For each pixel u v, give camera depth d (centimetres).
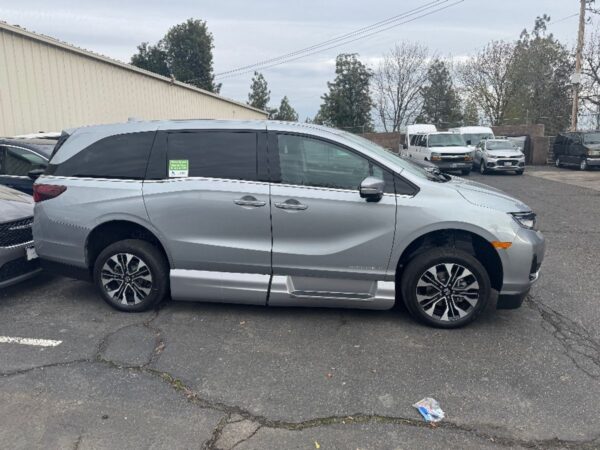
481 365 370
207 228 436
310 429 294
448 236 437
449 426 297
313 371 362
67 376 353
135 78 1808
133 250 455
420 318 434
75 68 1409
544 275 595
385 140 3566
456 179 485
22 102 1195
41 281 566
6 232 485
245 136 441
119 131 464
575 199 1295
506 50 4103
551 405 318
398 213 415
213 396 329
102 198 452
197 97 2556
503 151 2083
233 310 474
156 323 445
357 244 420
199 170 440
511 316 463
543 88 3894
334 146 428
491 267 436
